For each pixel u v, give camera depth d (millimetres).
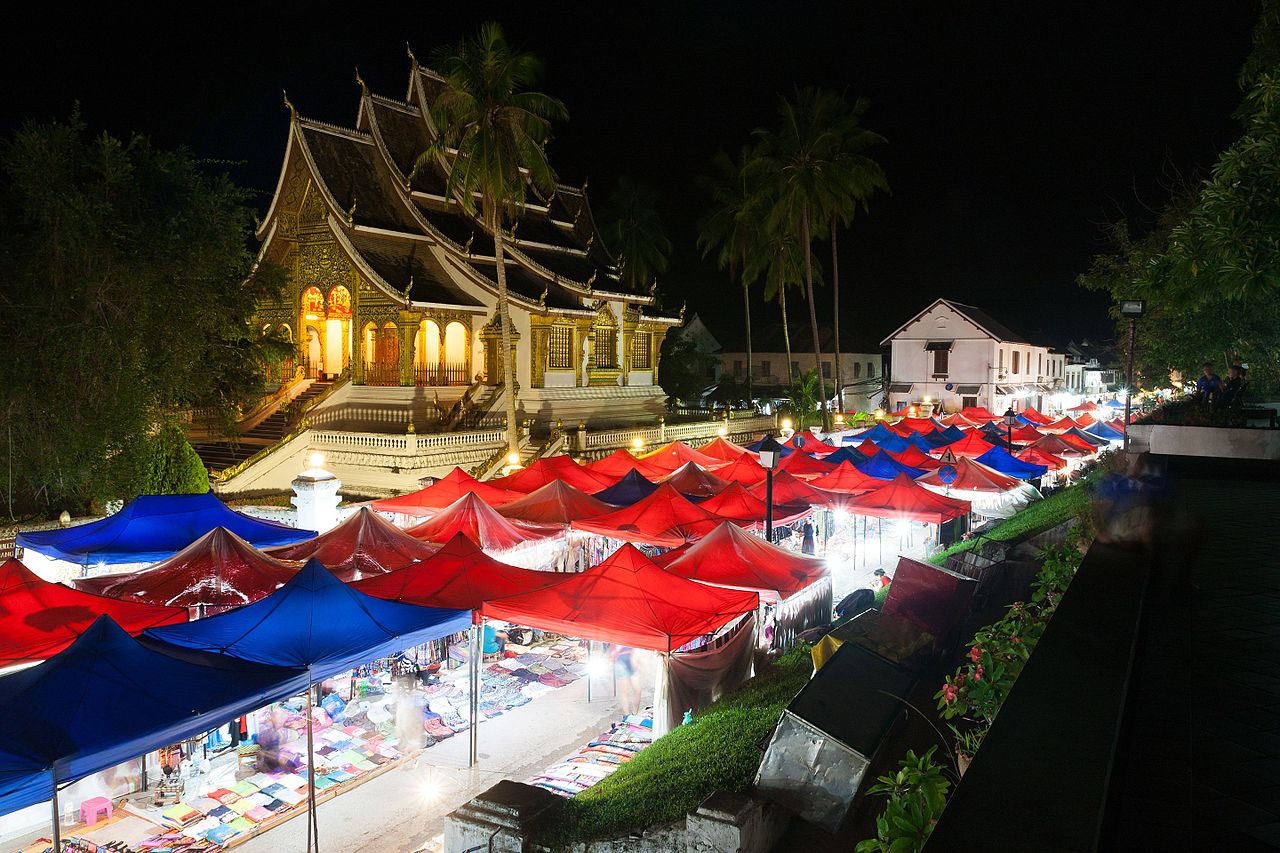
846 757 6902
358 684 17094
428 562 16234
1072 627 4449
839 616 15828
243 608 13562
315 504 25000
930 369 76500
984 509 34031
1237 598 6547
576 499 23781
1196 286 10125
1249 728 4035
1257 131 9562
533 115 35375
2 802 8820
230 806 12766
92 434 23984
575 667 18859
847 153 54594
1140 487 7258
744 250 63688
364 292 40000
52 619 13711
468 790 13312
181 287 28078
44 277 24516
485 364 43844
